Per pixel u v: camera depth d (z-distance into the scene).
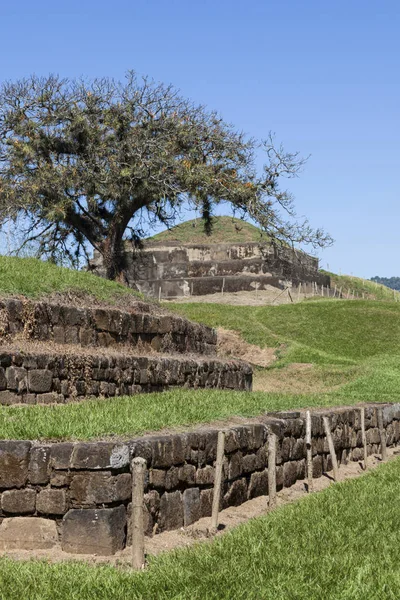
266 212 40.22
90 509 8.20
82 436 8.91
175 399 14.37
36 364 14.48
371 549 7.91
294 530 8.80
